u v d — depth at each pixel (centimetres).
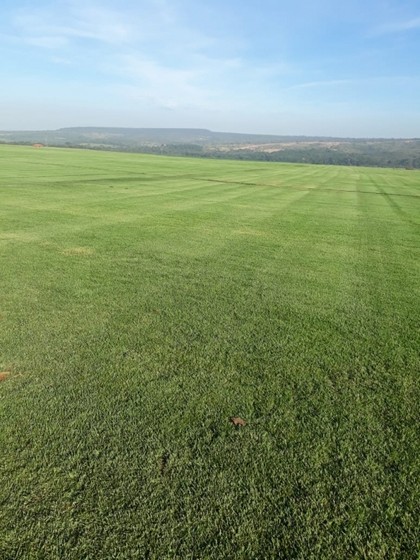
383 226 1609
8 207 1570
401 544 267
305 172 6281
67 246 1020
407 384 460
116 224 1334
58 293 700
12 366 464
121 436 357
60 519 276
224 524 276
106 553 254
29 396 409
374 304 723
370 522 282
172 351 515
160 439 355
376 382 462
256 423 382
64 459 328
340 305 710
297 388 444
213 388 437
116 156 8069
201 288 763
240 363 493
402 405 419
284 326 609
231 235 1266
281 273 891
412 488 312
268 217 1661
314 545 264
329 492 305
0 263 853
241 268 912
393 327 622
